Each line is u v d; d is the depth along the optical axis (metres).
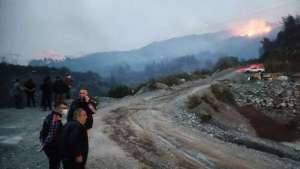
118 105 24.86
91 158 10.08
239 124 27.77
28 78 21.45
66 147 5.64
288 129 29.16
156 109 23.31
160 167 9.73
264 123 30.06
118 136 13.51
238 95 39.88
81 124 5.86
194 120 21.02
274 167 11.57
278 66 60.44
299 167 12.51
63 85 19.97
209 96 32.47
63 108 7.01
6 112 18.92
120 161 9.98
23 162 9.53
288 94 39.72
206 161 10.96
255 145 17.11
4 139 12.29
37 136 12.95
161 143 12.88
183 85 44.81
